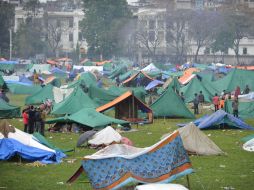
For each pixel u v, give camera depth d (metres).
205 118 55.00
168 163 26.62
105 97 69.81
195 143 39.69
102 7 196.12
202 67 138.50
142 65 160.25
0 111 61.53
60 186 29.38
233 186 30.30
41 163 35.09
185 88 82.44
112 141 40.56
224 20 190.38
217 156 39.09
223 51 195.88
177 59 197.12
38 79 101.19
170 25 197.62
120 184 25.91
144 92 75.62
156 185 23.16
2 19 195.25
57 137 47.47
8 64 140.62
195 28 190.25
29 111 46.78
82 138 41.88
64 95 72.38
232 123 53.66
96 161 26.61
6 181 30.77
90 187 28.84
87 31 197.12
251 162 37.12
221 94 78.81
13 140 36.41
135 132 51.44
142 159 26.66
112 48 195.62
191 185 30.05
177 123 58.56
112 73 129.00
